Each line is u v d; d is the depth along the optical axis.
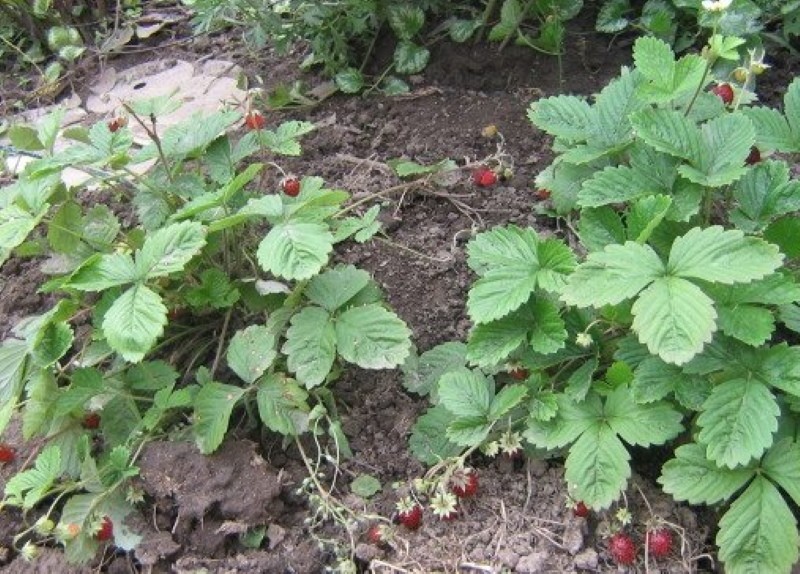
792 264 0.52
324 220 0.61
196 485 0.52
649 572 0.48
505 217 0.68
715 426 0.45
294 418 0.54
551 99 0.59
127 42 0.96
